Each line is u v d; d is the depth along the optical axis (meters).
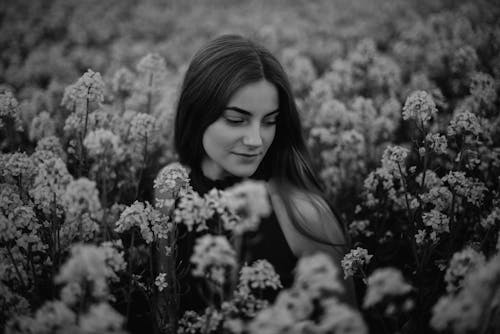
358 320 1.06
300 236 1.78
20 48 6.43
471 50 3.22
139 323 1.90
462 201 1.99
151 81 2.88
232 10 9.65
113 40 7.43
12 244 1.80
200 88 1.71
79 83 1.87
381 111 3.16
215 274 1.19
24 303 1.49
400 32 5.94
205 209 1.26
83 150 2.12
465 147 1.91
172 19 8.70
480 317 1.12
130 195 2.42
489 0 5.72
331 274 1.09
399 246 2.15
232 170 1.75
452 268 1.25
